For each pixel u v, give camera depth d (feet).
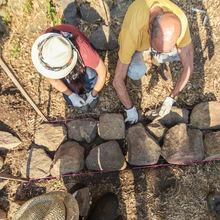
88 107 7.84
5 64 4.44
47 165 7.11
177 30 4.30
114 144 7.17
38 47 4.97
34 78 8.38
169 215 6.82
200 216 6.81
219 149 6.77
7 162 7.59
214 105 7.40
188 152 6.79
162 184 7.09
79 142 7.72
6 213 7.08
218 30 8.69
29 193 7.20
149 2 5.09
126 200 7.04
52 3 8.52
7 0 8.19
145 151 6.85
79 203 6.38
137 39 5.38
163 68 8.05
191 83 8.20
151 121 7.86
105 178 7.27
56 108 8.03
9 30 8.73
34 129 7.80
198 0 9.02
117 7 8.20
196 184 7.07
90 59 5.69
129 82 8.29
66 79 6.40
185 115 7.59
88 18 8.45
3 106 8.05
